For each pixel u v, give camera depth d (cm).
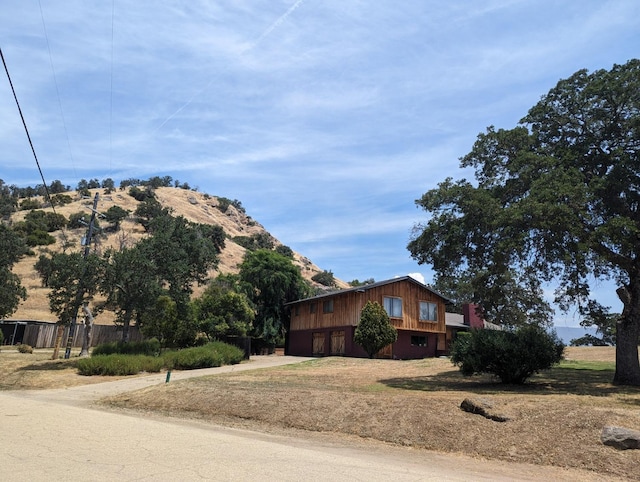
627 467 723
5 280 3609
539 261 1596
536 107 1722
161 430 952
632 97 1519
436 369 1997
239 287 3819
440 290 4644
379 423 1018
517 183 1612
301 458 729
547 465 771
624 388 1369
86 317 3059
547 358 1434
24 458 623
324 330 3525
